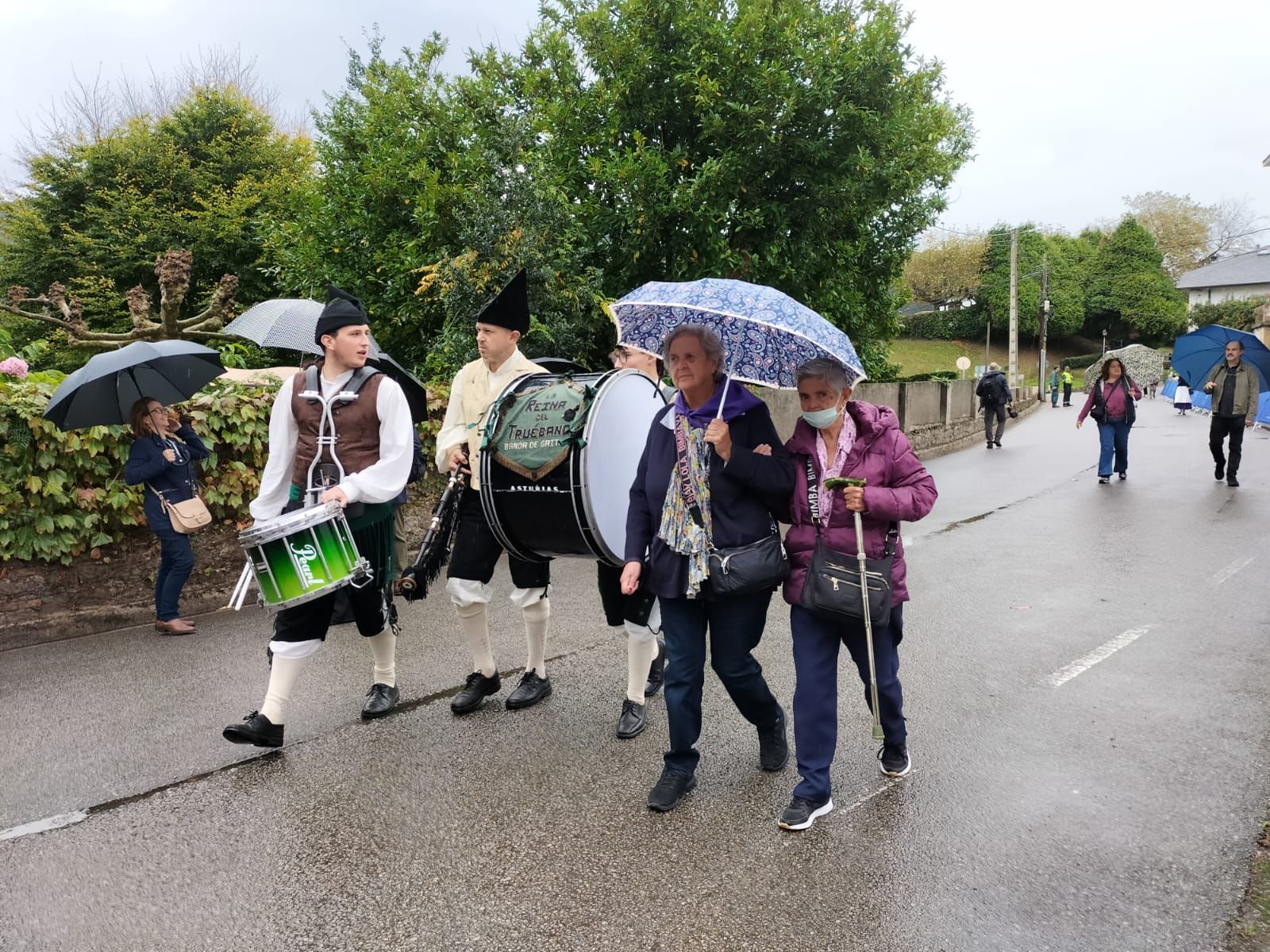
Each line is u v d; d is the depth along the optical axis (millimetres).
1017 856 3064
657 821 3383
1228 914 2701
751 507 3369
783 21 11773
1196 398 30328
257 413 7086
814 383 3172
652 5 11875
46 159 21984
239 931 2746
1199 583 6508
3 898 2939
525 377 4309
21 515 5949
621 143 12031
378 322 11961
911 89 12641
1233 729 4012
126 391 6043
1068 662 4949
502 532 4184
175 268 11000
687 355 3299
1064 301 67938
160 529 6066
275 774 3828
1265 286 70062
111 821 3447
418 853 3184
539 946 2654
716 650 3486
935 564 7516
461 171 10906
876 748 3951
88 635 6160
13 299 11906
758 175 12156
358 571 3889
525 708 4559
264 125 22906
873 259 15234
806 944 2633
